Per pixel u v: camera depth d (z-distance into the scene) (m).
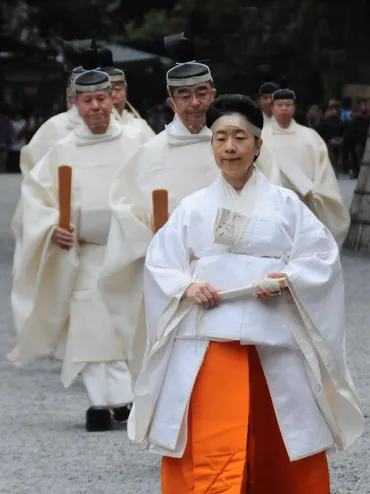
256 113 9.75
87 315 15.41
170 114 50.66
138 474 12.82
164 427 9.50
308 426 9.44
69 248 15.41
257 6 70.31
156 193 13.45
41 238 15.38
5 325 23.34
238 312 9.43
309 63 71.88
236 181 9.78
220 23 70.38
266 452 9.70
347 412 9.71
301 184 24.08
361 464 13.05
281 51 70.50
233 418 9.34
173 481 9.64
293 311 9.54
